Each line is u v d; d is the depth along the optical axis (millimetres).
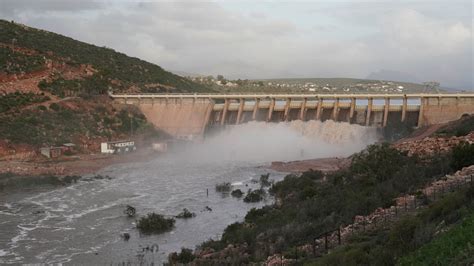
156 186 83438
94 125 122188
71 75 145250
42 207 68375
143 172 97688
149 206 68625
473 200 31484
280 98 132750
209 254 43625
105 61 180250
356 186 57719
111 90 150375
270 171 98000
